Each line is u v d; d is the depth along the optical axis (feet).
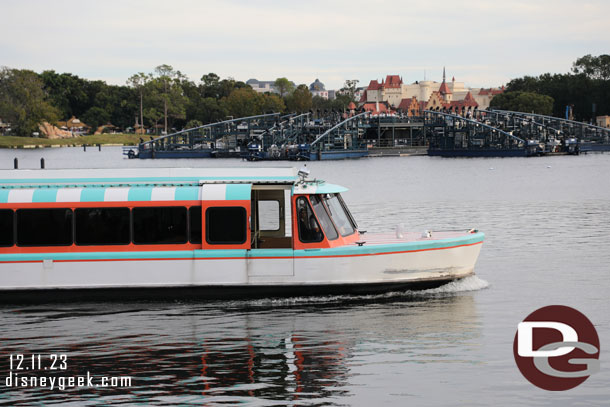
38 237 72.59
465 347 58.54
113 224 72.23
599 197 201.87
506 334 61.77
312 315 68.08
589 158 550.36
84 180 74.69
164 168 74.84
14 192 72.79
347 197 210.79
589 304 71.00
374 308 69.97
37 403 49.19
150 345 60.08
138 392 50.49
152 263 71.92
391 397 49.11
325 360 56.03
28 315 69.67
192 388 50.90
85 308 71.61
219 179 73.92
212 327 64.80
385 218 149.79
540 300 72.59
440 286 74.69
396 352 57.67
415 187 255.70
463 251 74.64
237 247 71.46
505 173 352.28
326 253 71.00
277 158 588.09
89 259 72.23
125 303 72.59
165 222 71.97
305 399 48.83
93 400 49.44
